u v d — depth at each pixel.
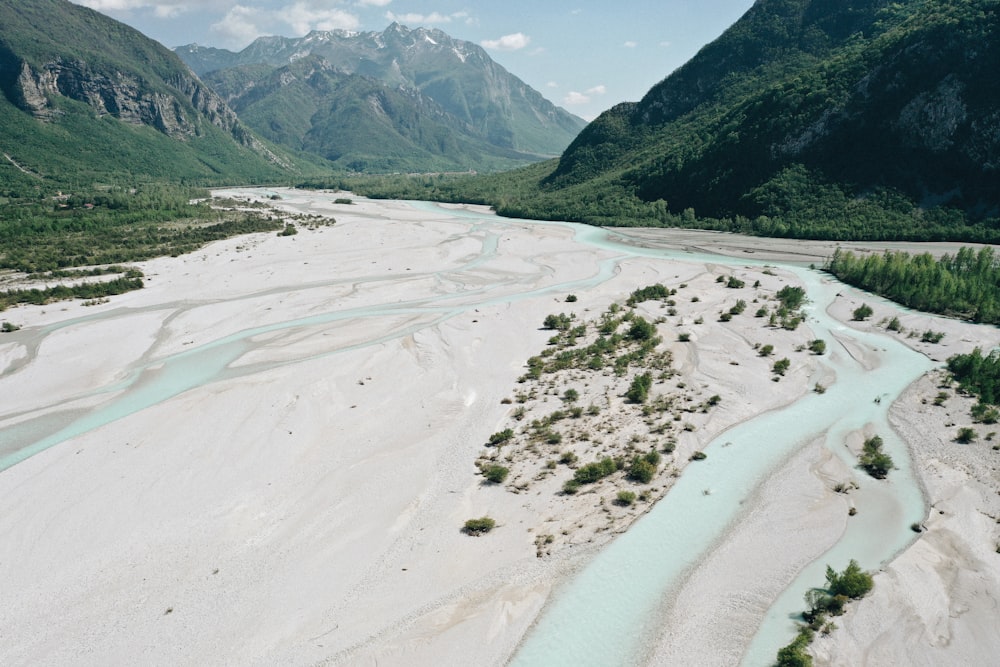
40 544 45.19
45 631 37.38
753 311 94.69
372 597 39.09
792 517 45.34
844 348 77.88
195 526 46.72
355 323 95.25
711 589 38.81
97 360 82.00
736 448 54.91
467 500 48.94
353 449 57.47
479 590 39.34
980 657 32.97
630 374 71.50
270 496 50.38
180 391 71.88
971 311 89.00
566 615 37.22
